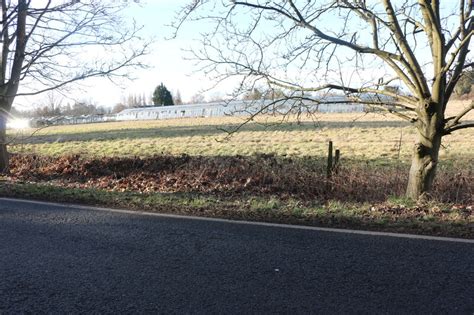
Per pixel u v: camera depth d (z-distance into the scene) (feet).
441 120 27.04
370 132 86.28
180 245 19.11
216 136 88.58
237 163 40.40
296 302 13.33
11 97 46.68
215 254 17.83
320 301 13.37
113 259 17.52
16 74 44.27
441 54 25.98
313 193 32.76
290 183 34.32
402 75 27.61
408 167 35.47
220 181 37.73
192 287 14.62
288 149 65.67
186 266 16.56
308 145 69.15
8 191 33.30
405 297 13.51
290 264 16.52
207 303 13.41
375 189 30.71
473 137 69.87
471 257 16.85
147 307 13.25
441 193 28.99
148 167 45.14
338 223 22.40
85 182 42.63
